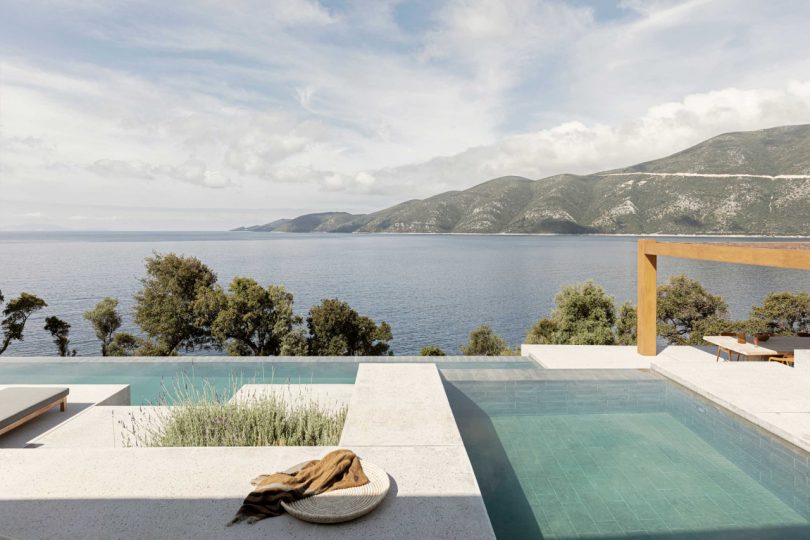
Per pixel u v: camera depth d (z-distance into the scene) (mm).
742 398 4887
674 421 4797
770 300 23375
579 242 192125
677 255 6387
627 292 65125
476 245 190250
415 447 3137
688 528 2928
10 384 6227
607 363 6820
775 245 5449
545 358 7090
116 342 29688
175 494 2422
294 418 3965
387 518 2221
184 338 23062
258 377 6547
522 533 2885
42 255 150375
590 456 4023
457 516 2246
